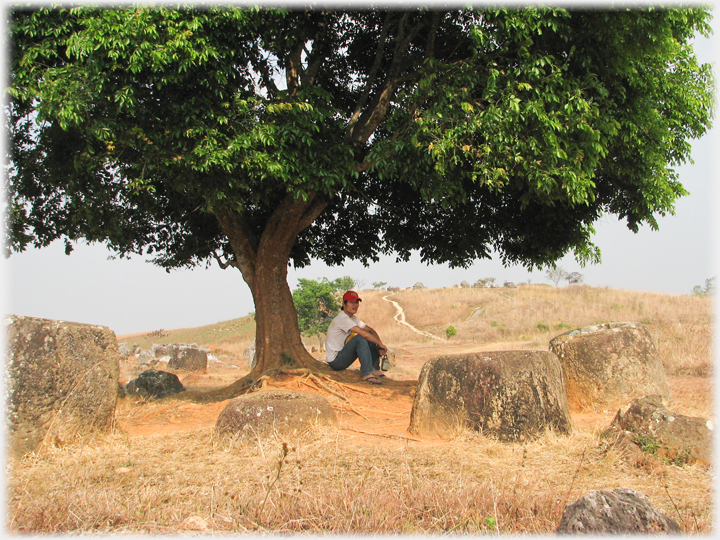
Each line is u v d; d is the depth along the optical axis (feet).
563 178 23.67
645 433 16.12
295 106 24.23
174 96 23.61
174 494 12.71
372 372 29.45
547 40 25.34
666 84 28.19
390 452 16.26
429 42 27.45
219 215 30.66
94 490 13.00
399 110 25.66
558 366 18.90
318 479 13.64
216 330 169.07
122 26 21.35
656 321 74.33
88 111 22.36
